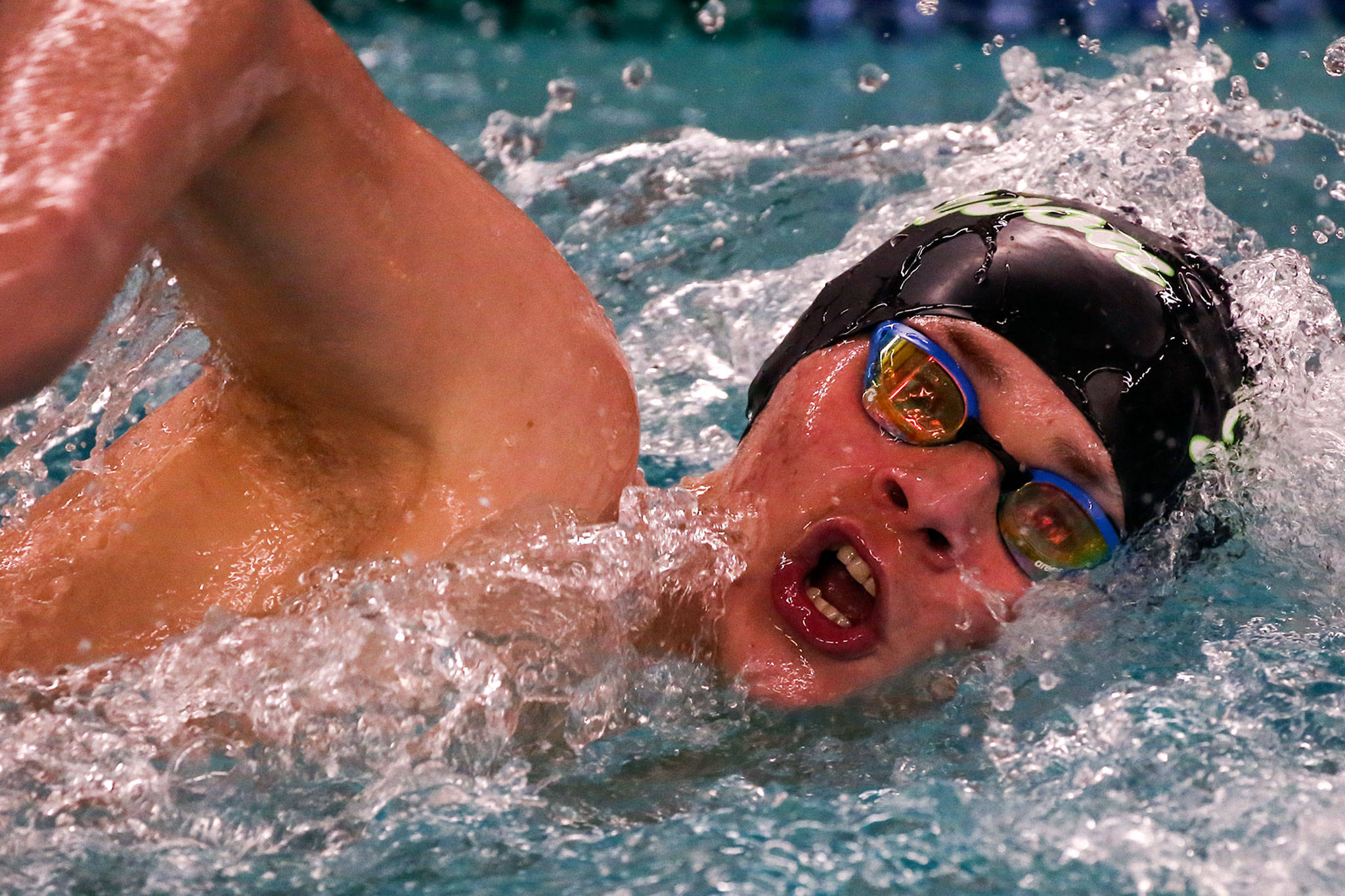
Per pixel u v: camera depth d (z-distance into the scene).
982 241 5.23
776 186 11.01
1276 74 16.14
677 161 11.64
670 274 9.43
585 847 3.52
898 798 3.88
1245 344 5.60
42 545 3.70
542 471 3.79
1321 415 5.93
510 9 19.44
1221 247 7.38
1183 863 3.42
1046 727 4.39
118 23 2.35
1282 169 11.64
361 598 3.66
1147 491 5.05
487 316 3.61
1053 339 4.95
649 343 8.57
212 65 2.44
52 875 3.17
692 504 4.89
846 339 5.22
